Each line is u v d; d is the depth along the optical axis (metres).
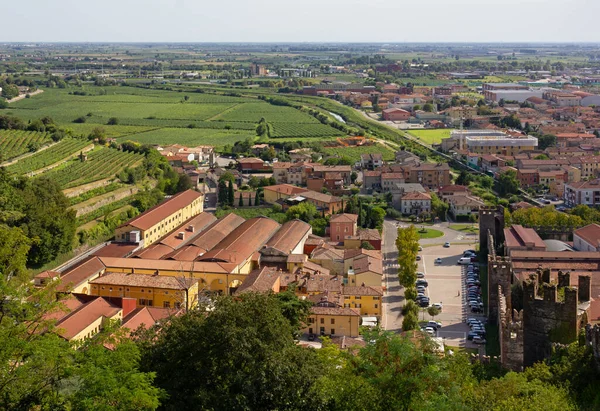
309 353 107.00
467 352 191.38
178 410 96.06
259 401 97.12
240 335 98.69
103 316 192.62
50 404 88.25
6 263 143.88
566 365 124.88
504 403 103.31
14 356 92.81
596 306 159.12
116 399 86.69
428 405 90.25
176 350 102.56
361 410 94.12
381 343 99.38
